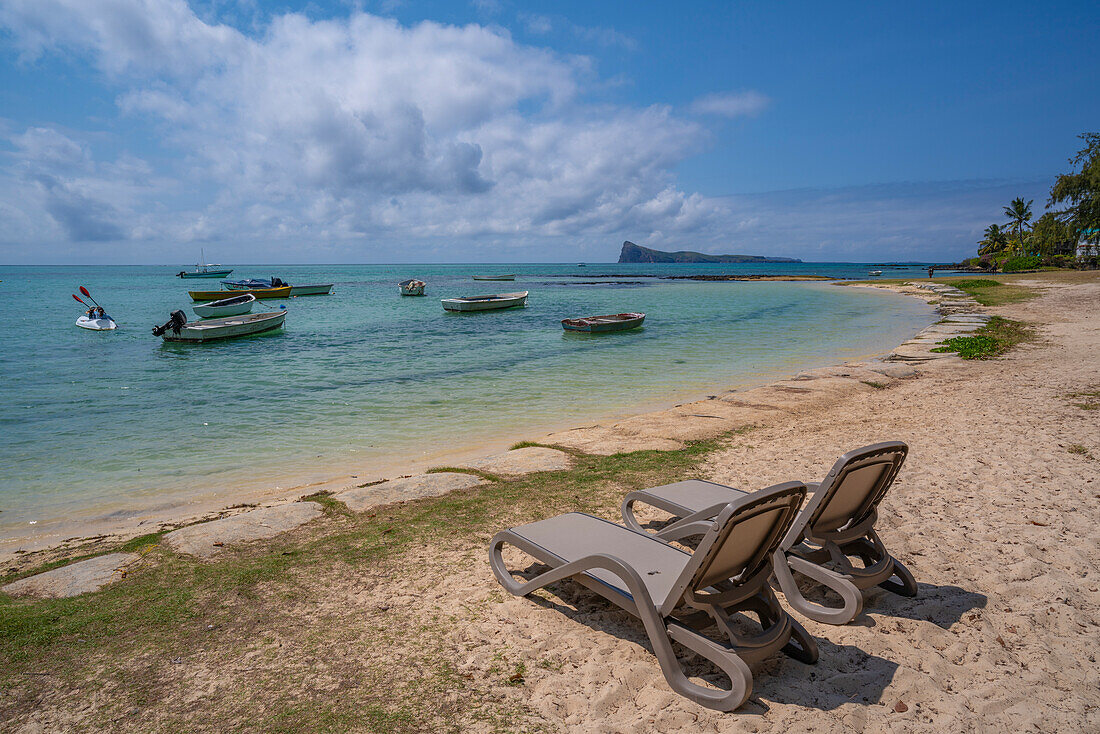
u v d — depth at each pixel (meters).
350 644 3.59
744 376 16.09
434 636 3.67
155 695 3.13
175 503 7.46
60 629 3.82
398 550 5.00
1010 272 74.62
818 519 3.76
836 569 3.82
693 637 3.08
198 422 11.98
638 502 6.08
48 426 11.83
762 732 2.79
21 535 6.48
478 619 3.86
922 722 2.86
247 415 12.55
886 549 4.46
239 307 35.91
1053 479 6.16
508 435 10.45
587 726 2.85
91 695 3.14
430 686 3.16
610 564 3.29
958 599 3.98
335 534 5.40
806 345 22.72
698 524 4.20
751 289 67.56
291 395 14.64
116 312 44.47
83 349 24.55
